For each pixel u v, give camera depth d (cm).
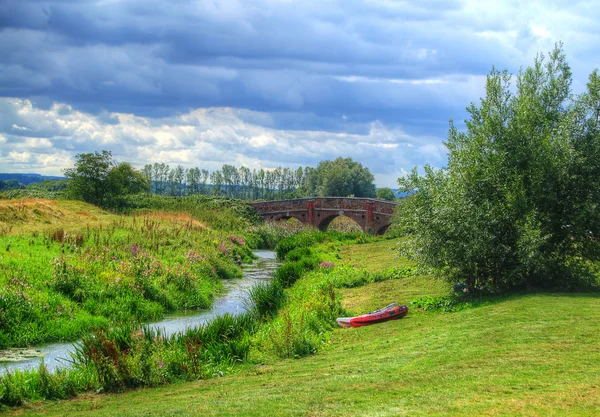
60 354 1316
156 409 781
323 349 1250
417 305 1656
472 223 1571
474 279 1658
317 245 4128
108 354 1032
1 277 1630
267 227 5500
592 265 1698
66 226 3092
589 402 628
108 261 2095
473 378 779
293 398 770
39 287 1670
